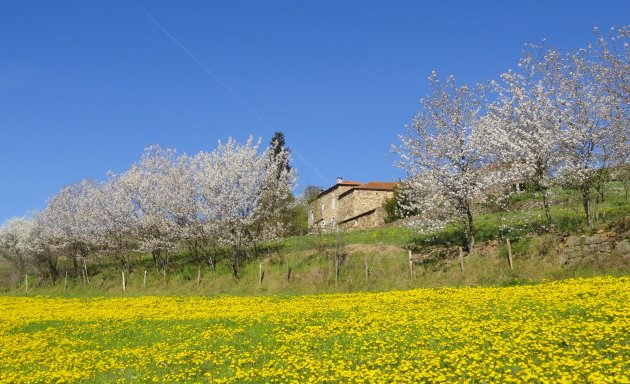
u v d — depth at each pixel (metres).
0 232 63.03
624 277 23.39
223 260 47.66
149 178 54.84
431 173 35.28
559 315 17.22
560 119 31.48
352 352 15.65
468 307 20.89
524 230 33.22
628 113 29.50
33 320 27.89
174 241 50.44
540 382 11.75
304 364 14.46
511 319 17.47
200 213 47.12
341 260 37.94
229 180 46.66
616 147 30.02
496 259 30.95
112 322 25.62
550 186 32.34
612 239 26.83
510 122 34.06
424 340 16.14
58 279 58.41
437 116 36.03
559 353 13.43
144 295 43.34
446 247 36.00
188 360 16.44
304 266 39.22
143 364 16.33
